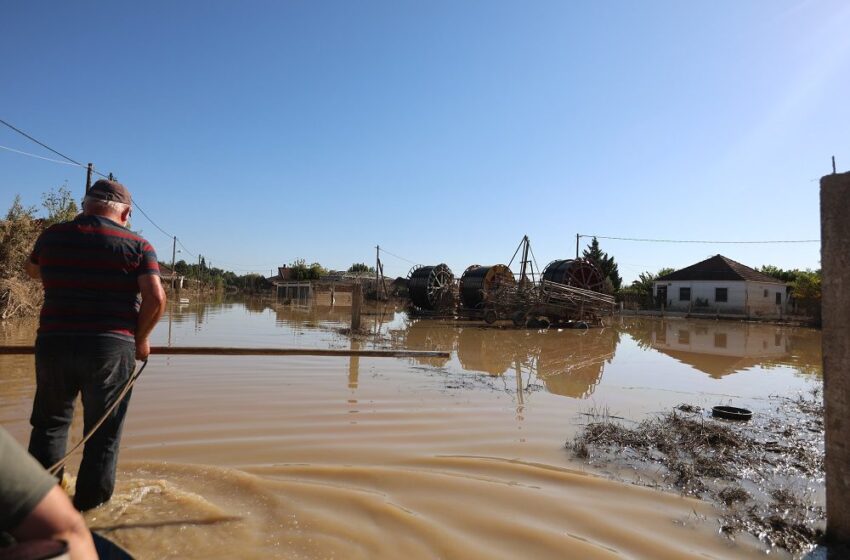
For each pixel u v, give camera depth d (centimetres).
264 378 785
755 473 454
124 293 301
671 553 304
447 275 3139
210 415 564
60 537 112
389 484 387
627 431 561
